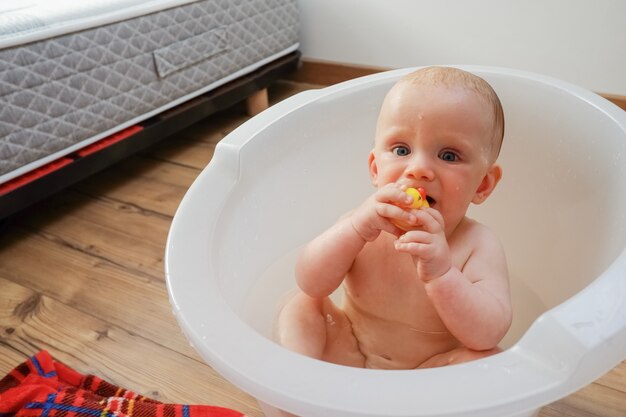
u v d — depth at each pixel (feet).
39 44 3.59
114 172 4.73
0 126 3.48
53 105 3.75
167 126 4.62
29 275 3.57
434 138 2.01
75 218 4.13
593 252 2.30
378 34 5.65
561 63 4.76
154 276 3.50
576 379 1.32
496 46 5.01
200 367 2.85
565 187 2.62
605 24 4.44
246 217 2.42
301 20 6.08
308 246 2.28
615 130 2.32
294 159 2.75
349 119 2.93
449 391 1.29
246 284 2.42
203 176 2.28
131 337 3.05
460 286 1.91
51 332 3.11
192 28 4.61
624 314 1.38
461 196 2.07
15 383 2.69
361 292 2.36
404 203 1.86
